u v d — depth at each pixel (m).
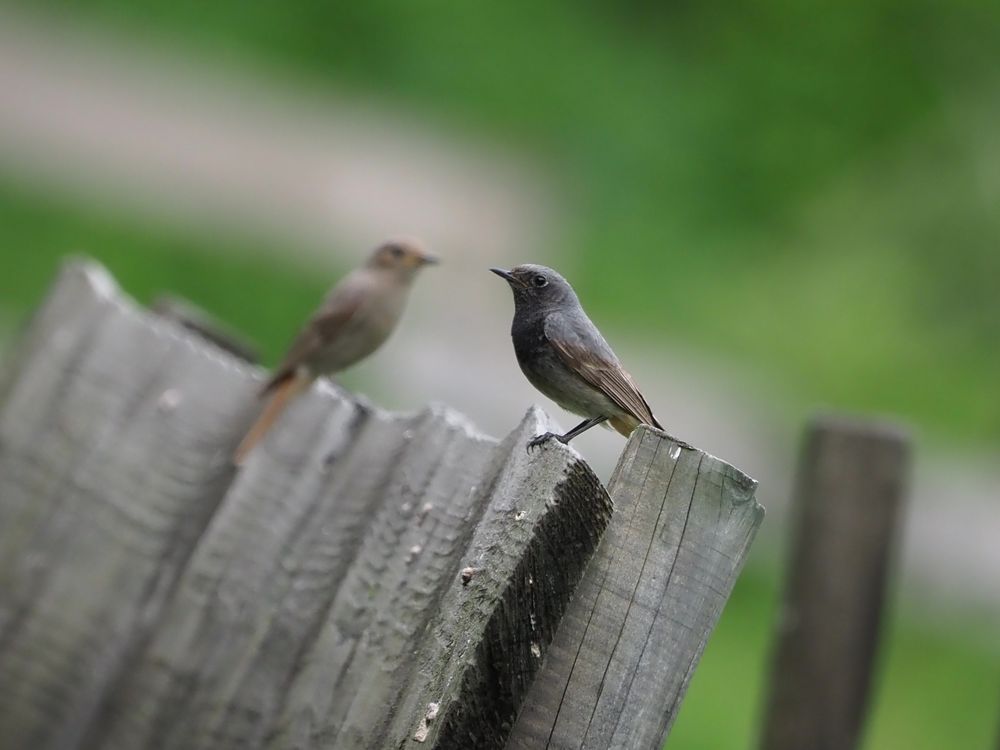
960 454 17.62
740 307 23.12
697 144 27.11
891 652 14.13
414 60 29.16
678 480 4.14
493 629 4.00
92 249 19.98
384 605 4.64
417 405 17.09
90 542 5.97
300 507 5.28
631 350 21.95
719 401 20.08
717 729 11.81
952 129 20.41
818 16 26.44
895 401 18.03
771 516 16.97
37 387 6.47
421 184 26.80
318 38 29.31
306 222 25.30
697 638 4.12
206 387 6.00
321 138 27.02
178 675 5.37
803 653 6.82
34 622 5.94
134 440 6.05
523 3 30.22
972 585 15.91
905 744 12.53
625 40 29.69
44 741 5.74
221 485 5.70
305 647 4.93
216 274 20.56
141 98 26.47
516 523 4.10
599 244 25.80
